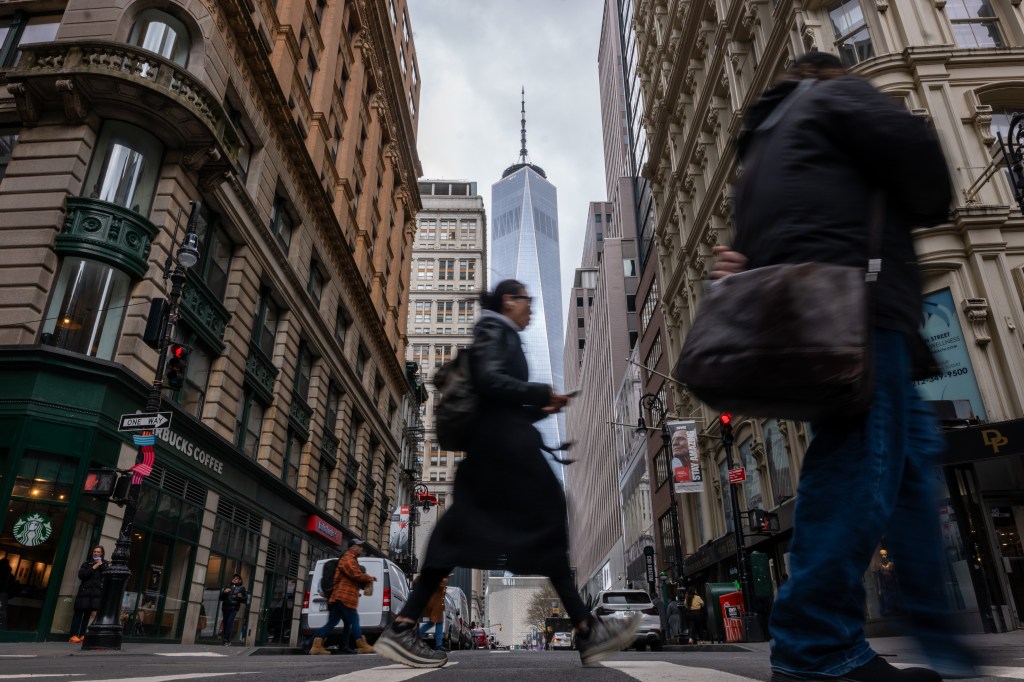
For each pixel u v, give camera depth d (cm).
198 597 1617
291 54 2436
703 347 176
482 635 4600
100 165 1478
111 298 1413
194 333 1686
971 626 189
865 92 189
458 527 284
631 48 5675
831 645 167
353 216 3366
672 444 2467
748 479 2377
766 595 1567
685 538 3319
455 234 11388
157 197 1552
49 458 1234
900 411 177
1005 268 1391
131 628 1352
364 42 3547
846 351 161
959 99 1523
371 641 1202
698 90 2955
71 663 522
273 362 2250
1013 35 1609
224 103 1902
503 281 323
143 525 1398
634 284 7125
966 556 1193
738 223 212
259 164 2086
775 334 166
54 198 1388
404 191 4775
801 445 1903
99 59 1445
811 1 1773
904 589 195
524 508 282
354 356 3247
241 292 1917
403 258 4819
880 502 170
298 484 2478
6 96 1497
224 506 1800
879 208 186
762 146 207
